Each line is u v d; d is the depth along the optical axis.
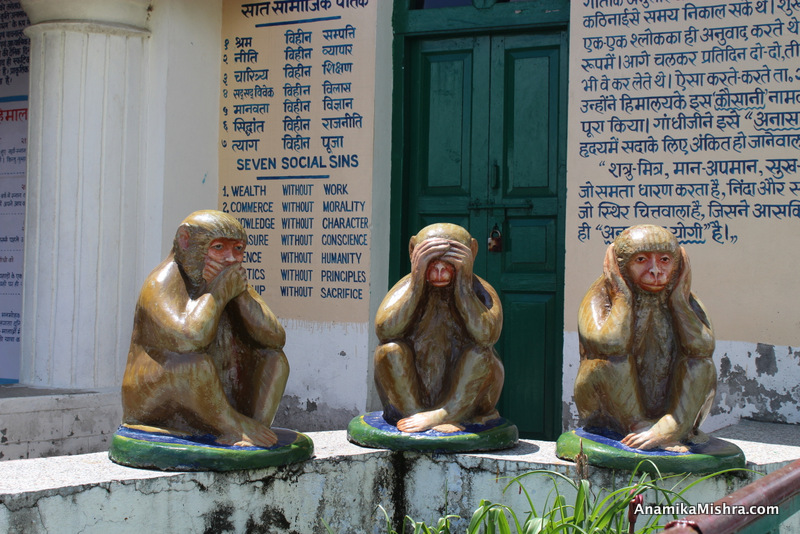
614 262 3.50
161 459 3.09
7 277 7.02
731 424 5.03
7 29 7.08
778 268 4.98
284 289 6.10
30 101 5.87
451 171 6.12
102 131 5.73
